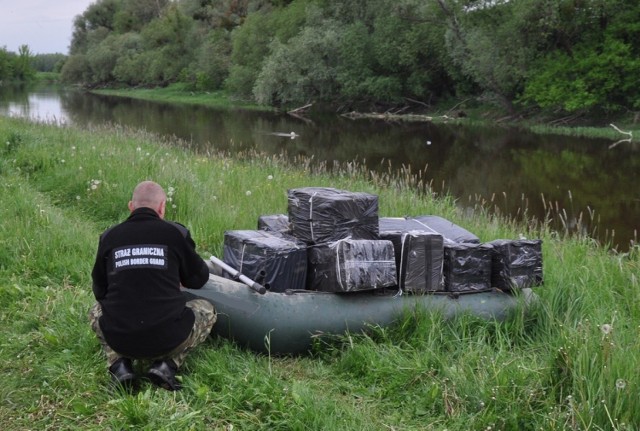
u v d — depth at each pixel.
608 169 19.45
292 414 3.76
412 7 40.28
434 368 4.40
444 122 36.41
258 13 55.81
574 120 33.12
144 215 4.15
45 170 11.52
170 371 4.05
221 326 4.67
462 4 35.75
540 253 5.21
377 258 4.83
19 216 7.84
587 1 32.19
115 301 3.96
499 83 35.38
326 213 5.00
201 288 4.67
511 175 18.39
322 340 4.73
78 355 4.45
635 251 7.84
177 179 9.70
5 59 94.00
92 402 3.94
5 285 5.71
